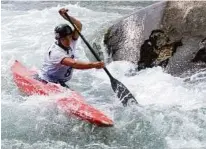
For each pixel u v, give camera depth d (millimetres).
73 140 14117
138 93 17609
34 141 14047
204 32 19312
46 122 15180
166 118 15281
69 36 15836
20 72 18156
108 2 36594
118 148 13625
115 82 16734
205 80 18062
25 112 15875
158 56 19750
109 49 21625
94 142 14000
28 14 31984
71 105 15289
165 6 21109
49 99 15984
